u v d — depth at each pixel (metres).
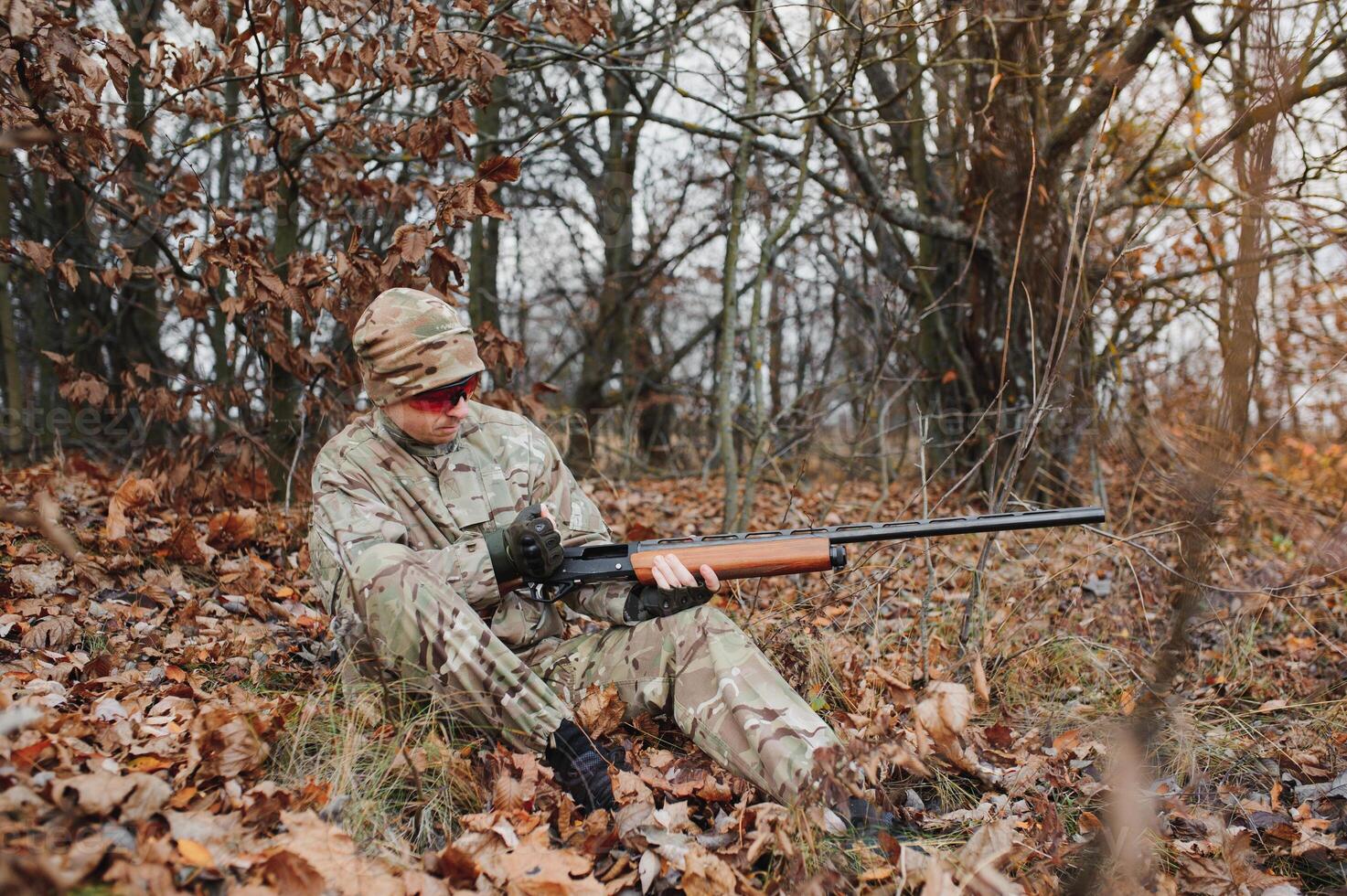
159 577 3.89
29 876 1.63
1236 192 4.59
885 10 5.33
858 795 2.44
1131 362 7.39
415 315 2.76
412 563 2.66
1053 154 6.59
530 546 2.72
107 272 4.79
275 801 2.24
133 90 6.05
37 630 3.11
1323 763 3.06
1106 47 6.31
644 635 2.81
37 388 9.09
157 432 7.70
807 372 11.14
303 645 3.55
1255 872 2.42
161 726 2.61
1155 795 2.77
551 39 5.87
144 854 1.92
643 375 12.52
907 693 2.73
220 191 8.12
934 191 8.33
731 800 2.61
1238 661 3.82
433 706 2.67
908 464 8.59
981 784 2.88
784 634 3.57
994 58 6.64
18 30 3.51
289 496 4.91
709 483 9.59
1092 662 3.72
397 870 2.12
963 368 7.78
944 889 2.17
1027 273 6.64
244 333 5.00
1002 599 4.30
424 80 4.83
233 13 4.68
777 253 10.12
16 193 7.45
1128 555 4.85
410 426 2.82
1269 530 6.39
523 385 11.96
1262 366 5.65
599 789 2.50
